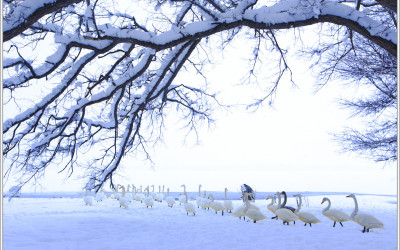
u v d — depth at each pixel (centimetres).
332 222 1650
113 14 848
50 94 888
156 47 704
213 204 2033
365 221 1298
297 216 1526
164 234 1220
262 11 691
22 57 768
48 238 1116
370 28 643
